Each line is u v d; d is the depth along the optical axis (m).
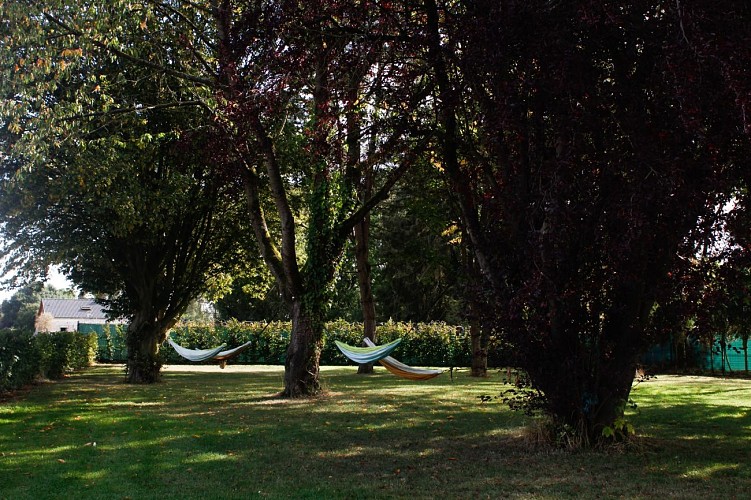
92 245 17.75
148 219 17.36
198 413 12.45
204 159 15.81
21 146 12.77
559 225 7.29
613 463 7.57
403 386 18.70
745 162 6.99
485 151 9.36
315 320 15.69
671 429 10.26
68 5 12.55
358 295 44.12
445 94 8.62
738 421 11.20
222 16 13.08
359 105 10.36
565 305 7.81
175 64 16.80
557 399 8.33
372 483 6.79
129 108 14.71
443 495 6.27
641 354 8.38
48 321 56.03
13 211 16.11
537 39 7.22
